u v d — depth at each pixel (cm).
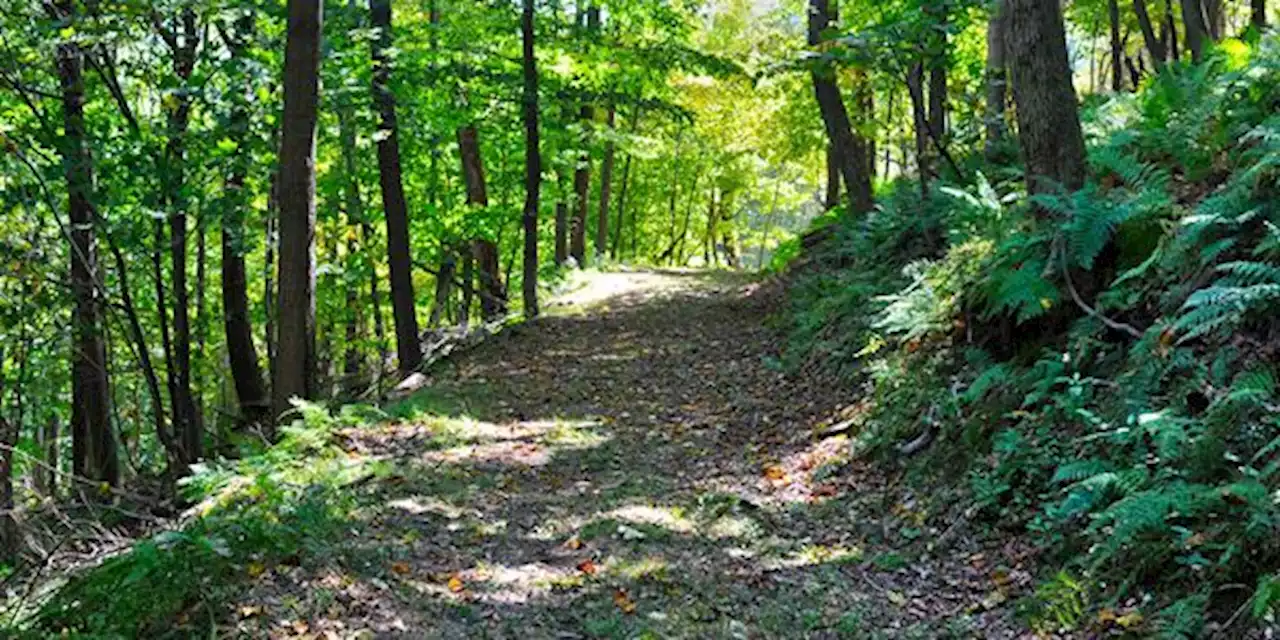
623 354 1337
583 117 1938
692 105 3244
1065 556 530
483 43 1523
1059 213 723
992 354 748
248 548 547
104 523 920
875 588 561
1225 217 618
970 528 600
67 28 848
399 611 514
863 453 757
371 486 731
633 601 548
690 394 1098
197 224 951
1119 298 666
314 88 892
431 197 1764
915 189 1300
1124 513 475
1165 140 794
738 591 559
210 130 923
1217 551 453
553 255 2617
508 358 1341
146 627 477
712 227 4138
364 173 1546
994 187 1129
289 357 910
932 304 838
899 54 1088
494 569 591
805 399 980
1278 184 608
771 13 2545
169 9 868
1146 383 583
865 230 1356
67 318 1075
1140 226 690
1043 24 743
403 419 970
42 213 949
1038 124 749
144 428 1834
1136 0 1697
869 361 931
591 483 776
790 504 709
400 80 1291
